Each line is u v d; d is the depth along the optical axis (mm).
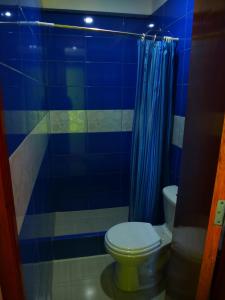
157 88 1949
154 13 2316
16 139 850
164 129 2078
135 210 2229
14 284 693
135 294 1780
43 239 1554
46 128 2217
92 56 2400
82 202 2750
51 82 2385
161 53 1896
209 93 890
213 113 857
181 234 1227
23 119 1017
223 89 784
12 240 663
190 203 1092
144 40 1893
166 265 1849
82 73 2422
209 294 986
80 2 2213
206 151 917
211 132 874
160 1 2176
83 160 2650
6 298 699
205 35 922
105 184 2764
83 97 2482
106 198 2795
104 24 2369
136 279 1781
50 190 2436
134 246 1646
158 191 2168
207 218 905
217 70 829
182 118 1919
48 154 2365
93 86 2475
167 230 1910
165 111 2039
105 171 2730
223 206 851
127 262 1641
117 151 2705
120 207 2809
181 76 1910
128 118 2639
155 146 2059
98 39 2373
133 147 2121
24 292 778
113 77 2496
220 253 911
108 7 2273
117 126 2635
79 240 2125
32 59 1432
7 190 636
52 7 2184
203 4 933
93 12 2281
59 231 2309
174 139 2088
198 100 993
